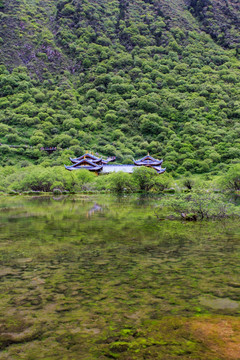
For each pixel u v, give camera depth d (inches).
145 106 5083.7
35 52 6840.6
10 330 160.2
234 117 4697.3
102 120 5098.4
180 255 313.6
